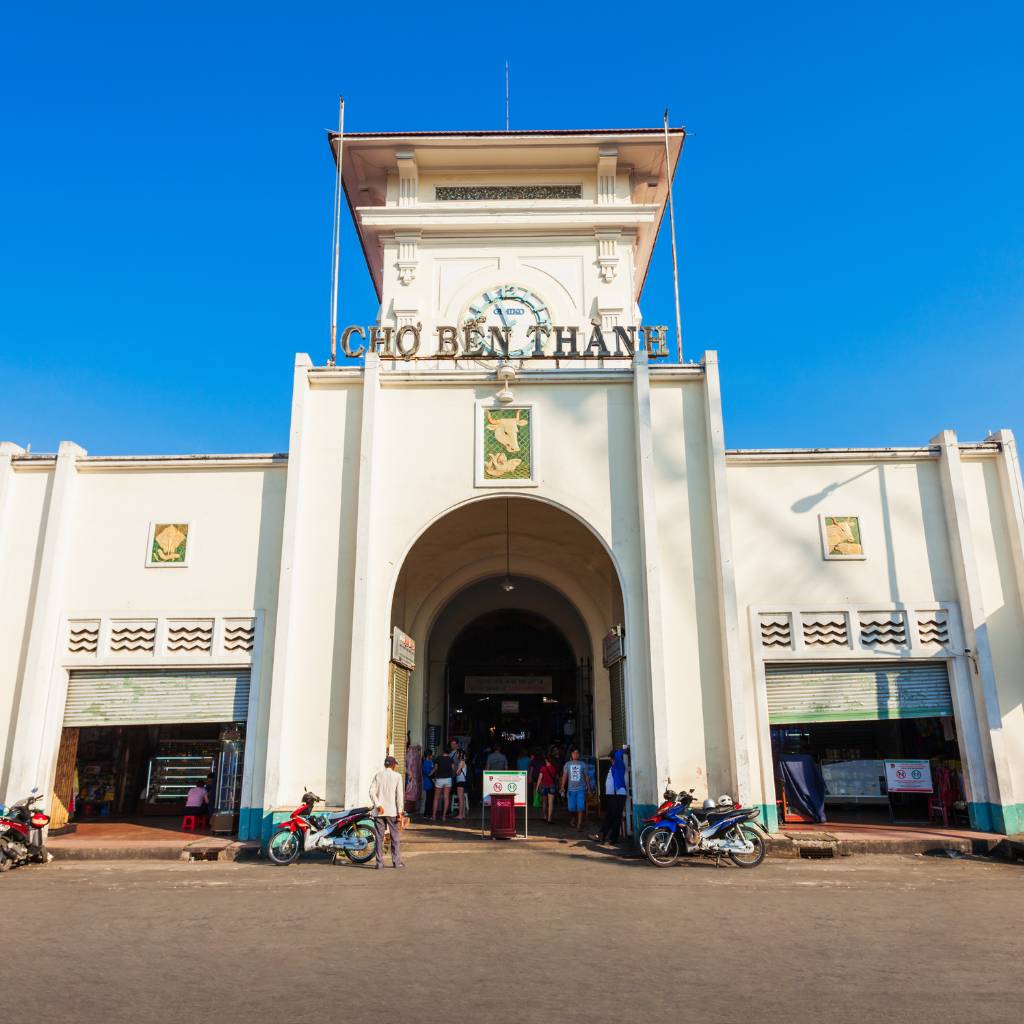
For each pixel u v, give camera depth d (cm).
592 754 1958
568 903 831
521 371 1398
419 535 1345
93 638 1337
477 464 1371
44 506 1380
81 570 1359
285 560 1300
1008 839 1182
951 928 712
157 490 1393
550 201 1967
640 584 1321
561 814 1770
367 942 661
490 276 1922
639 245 2089
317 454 1370
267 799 1210
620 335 1459
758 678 1305
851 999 511
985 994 521
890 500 1379
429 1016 481
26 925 729
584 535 1747
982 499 1373
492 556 1894
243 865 1130
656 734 1235
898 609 1338
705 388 1379
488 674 2341
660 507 1342
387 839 1244
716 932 696
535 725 2456
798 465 1392
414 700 1842
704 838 1091
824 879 990
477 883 959
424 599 1892
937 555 1359
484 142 1931
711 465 1341
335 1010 491
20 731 1272
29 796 1203
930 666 1334
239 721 1317
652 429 1373
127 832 1401
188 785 1727
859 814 1514
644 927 716
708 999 512
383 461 1371
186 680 1338
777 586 1347
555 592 2148
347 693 1270
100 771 1714
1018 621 1323
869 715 1316
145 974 568
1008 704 1291
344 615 1303
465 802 1750
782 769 1425
